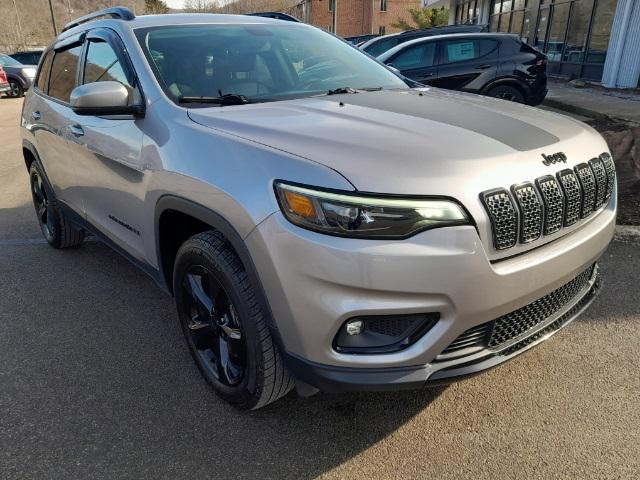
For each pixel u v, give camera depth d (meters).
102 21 3.35
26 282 3.85
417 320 1.83
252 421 2.36
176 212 2.43
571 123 2.51
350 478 2.05
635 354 2.74
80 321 3.28
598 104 10.02
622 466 2.05
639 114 8.73
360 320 1.81
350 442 2.23
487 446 2.18
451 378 1.90
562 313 2.25
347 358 1.85
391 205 1.73
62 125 3.51
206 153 2.16
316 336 1.84
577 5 14.58
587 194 2.20
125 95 2.59
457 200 1.78
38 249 4.54
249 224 1.91
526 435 2.23
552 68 16.12
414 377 1.86
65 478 2.07
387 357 1.84
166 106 2.55
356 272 1.73
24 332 3.16
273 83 2.95
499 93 8.99
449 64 8.86
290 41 3.32
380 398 2.49
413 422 2.33
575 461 2.08
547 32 16.50
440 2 30.08
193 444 2.24
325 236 1.75
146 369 2.77
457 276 1.76
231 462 2.14
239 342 2.26
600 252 2.34
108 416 2.41
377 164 1.82
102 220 3.29
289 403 2.47
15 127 12.16
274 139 2.05
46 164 4.00
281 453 2.18
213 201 2.06
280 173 1.87
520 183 1.92
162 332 3.13
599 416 2.32
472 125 2.22
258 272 1.92
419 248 1.73
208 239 2.21
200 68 2.82
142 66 2.74
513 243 1.90
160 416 2.41
